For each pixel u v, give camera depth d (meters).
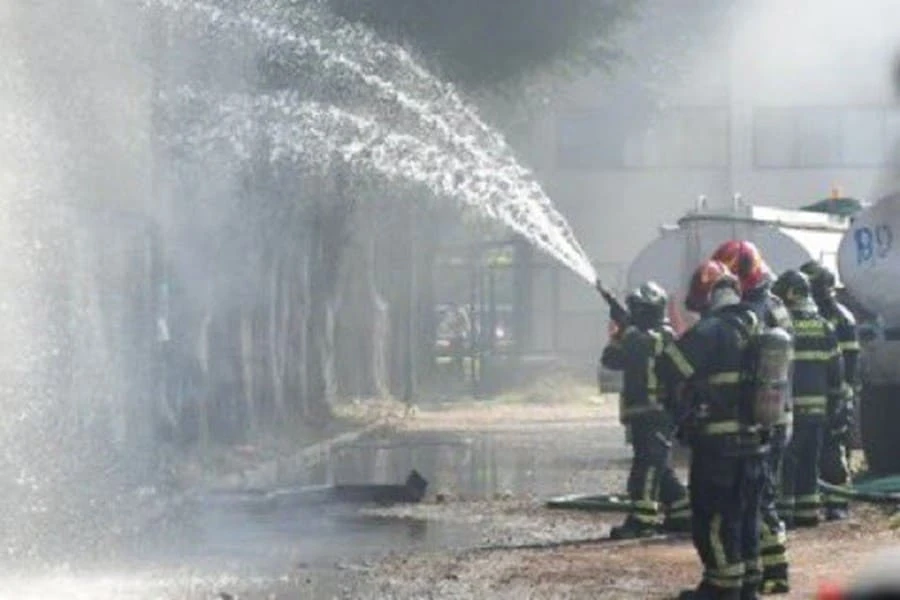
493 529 24.36
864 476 30.58
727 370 16.69
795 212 37.81
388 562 20.64
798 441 23.59
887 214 30.27
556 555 21.23
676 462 34.91
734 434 16.64
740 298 17.09
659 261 36.09
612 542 22.62
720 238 35.72
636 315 23.02
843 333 26.27
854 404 30.73
